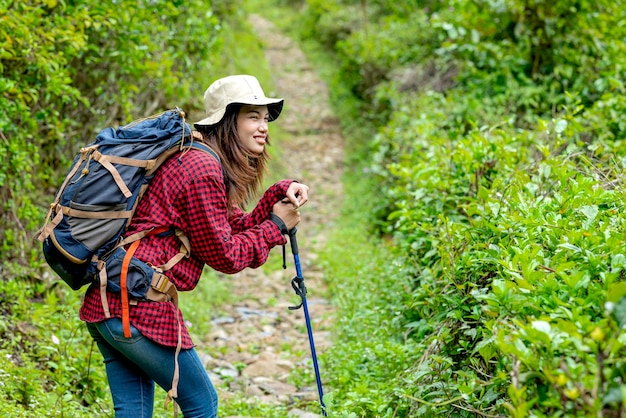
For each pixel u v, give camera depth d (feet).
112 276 8.64
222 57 36.06
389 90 33.63
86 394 13.25
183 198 8.79
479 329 9.42
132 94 20.88
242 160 9.66
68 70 18.13
